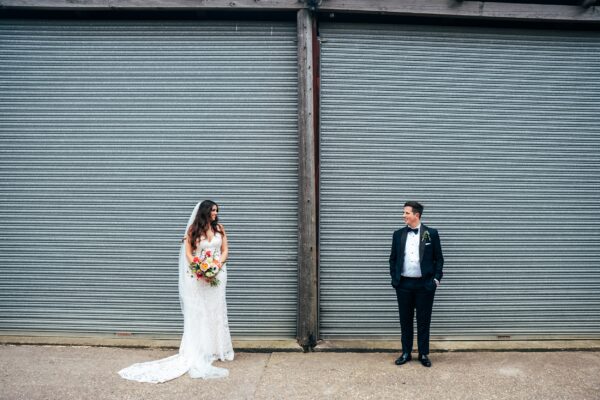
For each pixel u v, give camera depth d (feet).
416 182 17.76
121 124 17.72
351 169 17.63
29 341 17.12
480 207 17.92
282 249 17.58
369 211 17.67
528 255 18.02
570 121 18.07
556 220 18.08
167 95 17.70
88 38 17.74
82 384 13.47
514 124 17.98
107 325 17.75
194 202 17.67
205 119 17.67
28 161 17.80
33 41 17.74
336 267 17.65
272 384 13.61
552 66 18.06
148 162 17.71
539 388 13.46
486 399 12.73
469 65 17.89
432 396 12.88
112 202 17.76
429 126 17.79
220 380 13.88
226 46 17.67
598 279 18.10
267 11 17.13
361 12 16.89
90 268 17.75
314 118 17.42
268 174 17.61
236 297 17.57
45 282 17.81
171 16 17.61
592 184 18.06
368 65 17.65
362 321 17.65
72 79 17.75
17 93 17.79
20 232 17.81
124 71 17.74
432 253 14.85
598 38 18.03
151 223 17.72
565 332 18.03
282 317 17.60
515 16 17.21
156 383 13.58
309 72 16.87
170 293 17.67
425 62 17.78
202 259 15.17
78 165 17.75
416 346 17.08
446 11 17.03
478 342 17.47
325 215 17.62
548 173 18.04
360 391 13.16
